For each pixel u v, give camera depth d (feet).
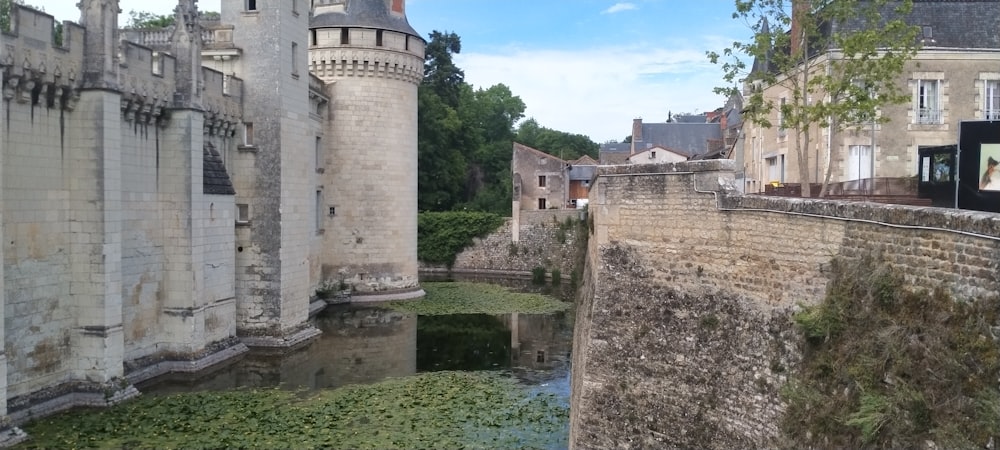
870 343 34.42
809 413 37.09
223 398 80.64
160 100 90.89
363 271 157.79
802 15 81.15
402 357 105.70
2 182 66.39
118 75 79.36
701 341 47.09
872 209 36.37
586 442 51.98
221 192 102.37
